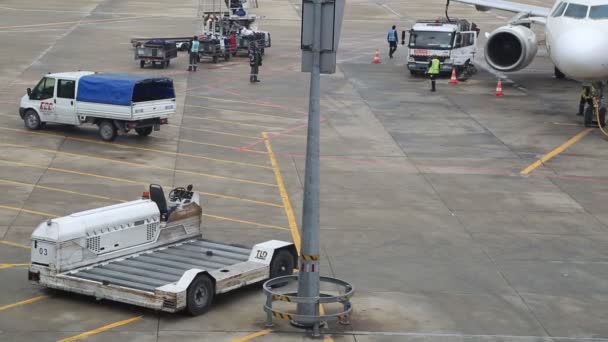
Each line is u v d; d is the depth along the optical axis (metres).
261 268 18.91
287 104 41.66
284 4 87.88
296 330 16.98
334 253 21.92
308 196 16.84
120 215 19.34
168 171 29.42
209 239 22.58
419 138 35.69
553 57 38.88
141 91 32.94
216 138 34.50
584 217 25.86
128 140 33.62
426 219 25.12
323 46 16.45
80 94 33.22
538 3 88.12
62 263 18.19
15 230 22.81
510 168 31.44
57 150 31.64
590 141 35.81
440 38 49.66
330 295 18.22
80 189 26.86
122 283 17.70
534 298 19.25
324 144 34.22
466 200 27.23
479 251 22.45
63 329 16.67
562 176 30.55
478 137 36.09
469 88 47.50
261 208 25.69
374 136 35.84
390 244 22.80
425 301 18.83
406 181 29.28
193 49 49.31
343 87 46.72
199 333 16.66
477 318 17.97
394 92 45.69
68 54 53.34
